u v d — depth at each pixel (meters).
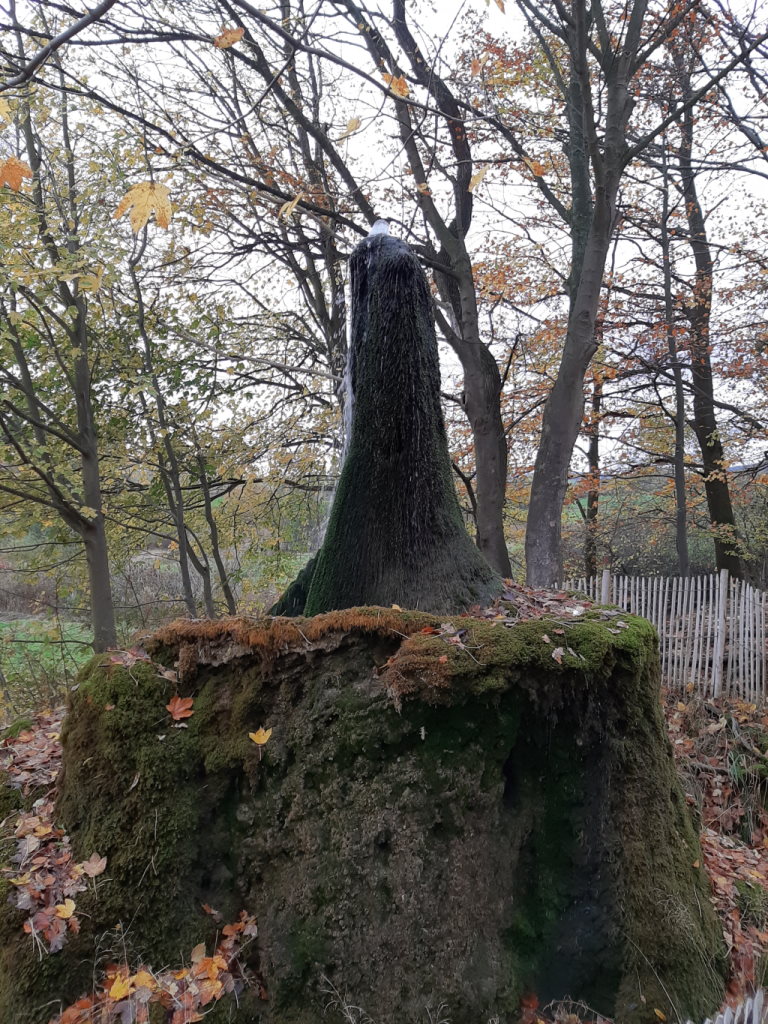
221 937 2.23
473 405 8.04
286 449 9.55
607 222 6.88
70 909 2.10
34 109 6.69
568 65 8.52
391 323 2.98
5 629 8.69
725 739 5.46
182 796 2.30
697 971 2.37
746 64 9.03
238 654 2.38
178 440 9.03
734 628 6.40
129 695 2.35
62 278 5.69
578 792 2.38
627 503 15.51
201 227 7.80
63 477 8.13
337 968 2.15
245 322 9.48
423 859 2.18
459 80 7.71
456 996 2.12
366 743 2.21
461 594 3.00
